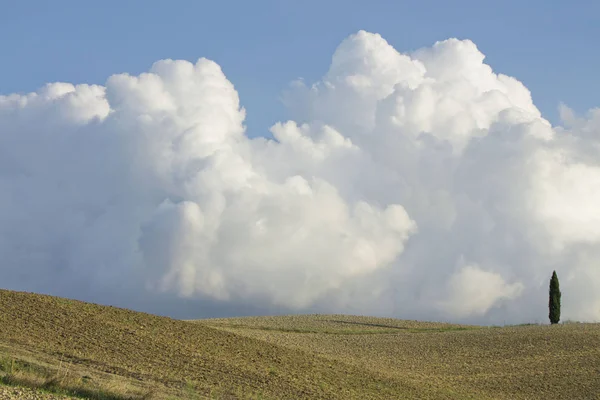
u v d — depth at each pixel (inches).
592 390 2351.1
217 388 1496.1
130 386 1280.8
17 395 870.4
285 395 1581.0
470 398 2098.9
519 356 2913.4
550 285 4271.7
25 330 1690.5
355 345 3095.5
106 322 1985.7
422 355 2901.1
